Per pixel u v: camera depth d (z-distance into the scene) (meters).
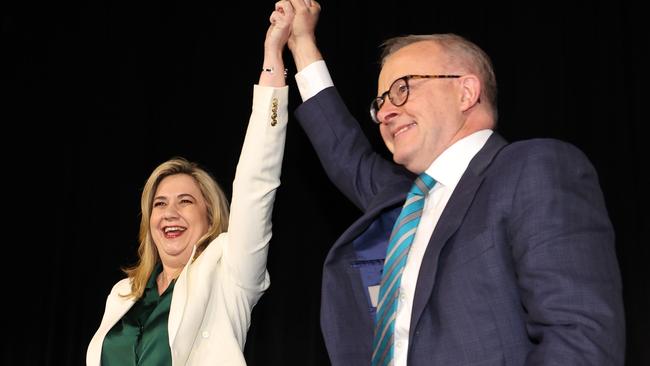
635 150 3.71
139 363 2.50
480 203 1.71
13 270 4.66
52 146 4.75
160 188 2.88
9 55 4.87
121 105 4.70
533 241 1.57
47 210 4.68
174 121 4.59
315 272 4.17
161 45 4.73
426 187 1.89
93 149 4.69
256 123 2.45
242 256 2.54
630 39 3.85
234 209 2.52
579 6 3.96
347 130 2.30
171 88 4.64
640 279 3.55
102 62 4.79
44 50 4.86
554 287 1.51
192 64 4.64
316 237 4.19
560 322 1.48
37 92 4.82
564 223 1.56
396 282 1.80
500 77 3.97
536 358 1.47
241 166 2.49
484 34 4.07
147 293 2.72
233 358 2.47
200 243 2.75
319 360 4.09
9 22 4.89
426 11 4.21
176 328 2.49
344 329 1.91
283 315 4.18
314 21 2.46
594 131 3.79
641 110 3.74
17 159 4.76
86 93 4.77
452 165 1.87
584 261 1.52
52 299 4.57
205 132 4.52
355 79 4.24
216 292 2.58
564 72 3.89
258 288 2.62
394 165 2.27
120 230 4.55
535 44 3.96
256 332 4.19
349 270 1.99
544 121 3.85
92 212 4.62
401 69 1.98
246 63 4.54
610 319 1.47
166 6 4.78
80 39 4.84
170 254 2.78
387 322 1.78
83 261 4.59
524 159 1.69
